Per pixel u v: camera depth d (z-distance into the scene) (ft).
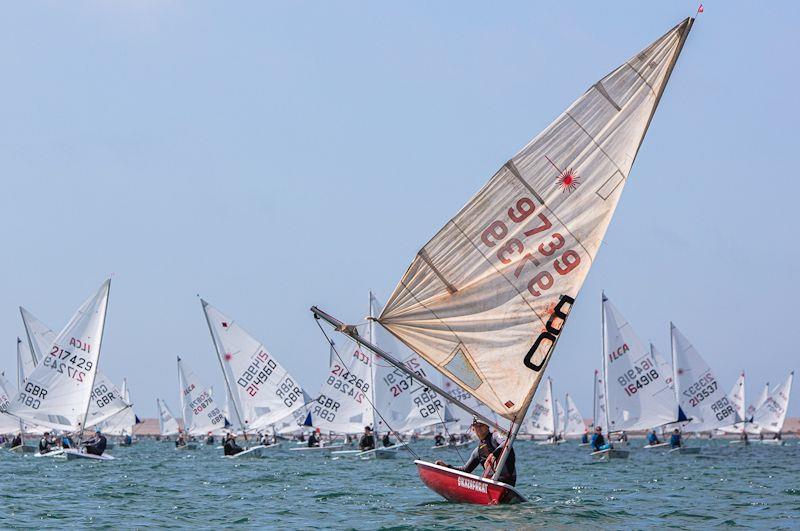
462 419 475.31
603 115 112.78
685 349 401.08
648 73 111.96
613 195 111.86
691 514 120.16
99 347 307.37
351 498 143.13
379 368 345.51
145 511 127.34
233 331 366.02
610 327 350.23
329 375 351.25
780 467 255.29
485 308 112.57
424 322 113.19
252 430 370.73
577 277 111.55
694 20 110.32
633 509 125.18
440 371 113.50
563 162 112.98
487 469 118.62
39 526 110.93
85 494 154.81
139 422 633.20
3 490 161.99
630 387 348.18
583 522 108.27
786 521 112.98
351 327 113.39
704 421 397.39
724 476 207.51
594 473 223.51
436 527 102.73
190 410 497.46
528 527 102.58
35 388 302.25
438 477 119.44
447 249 112.88
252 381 364.99
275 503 137.08
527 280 112.47
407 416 344.49
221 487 171.22
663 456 354.33
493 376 112.57
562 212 112.47
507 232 112.98
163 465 261.24
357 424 349.20
